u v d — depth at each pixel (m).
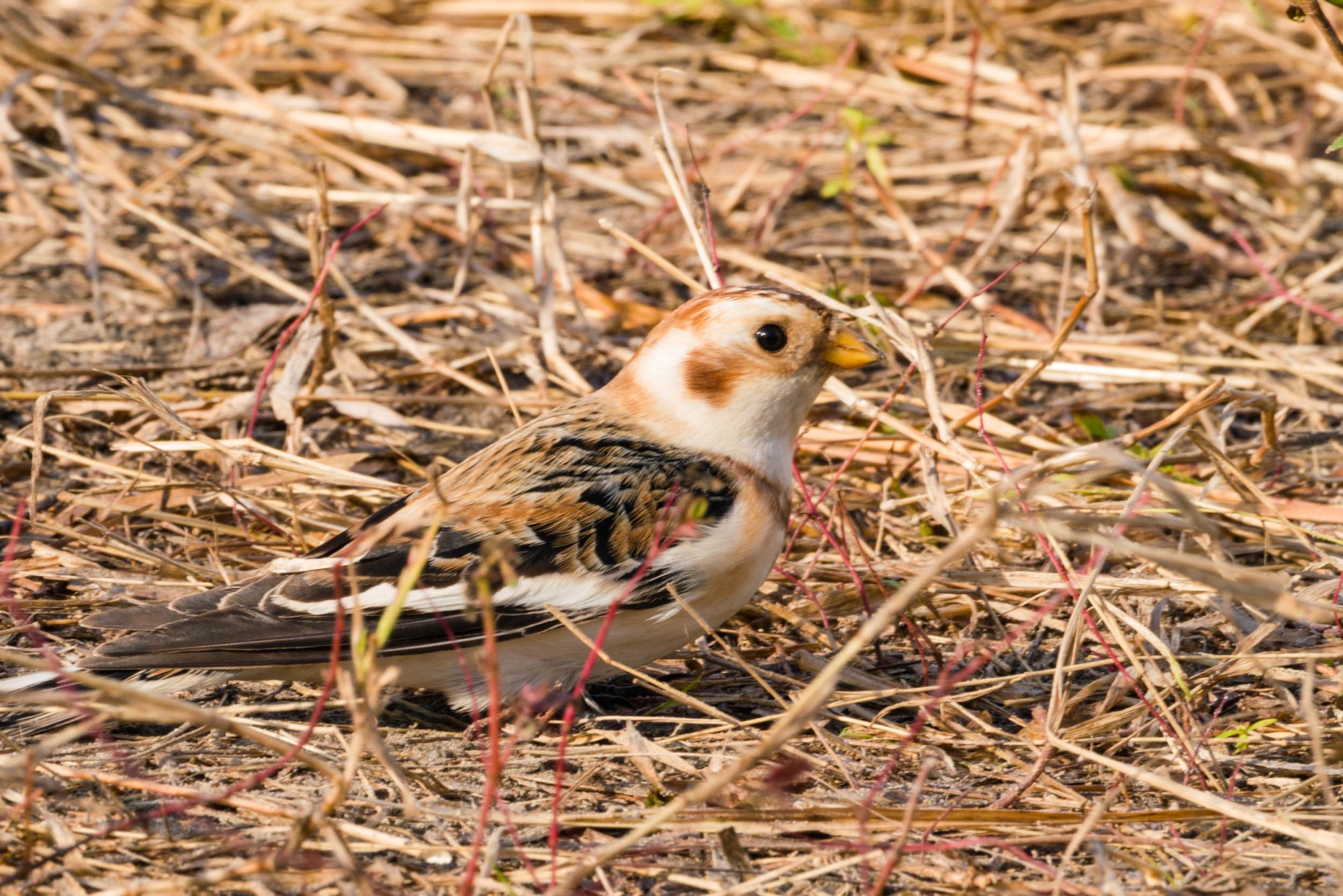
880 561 9.39
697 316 8.01
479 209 12.95
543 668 7.57
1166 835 6.62
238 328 12.45
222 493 9.68
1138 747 7.53
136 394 9.23
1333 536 9.51
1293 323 13.11
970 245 14.32
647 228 13.64
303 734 7.45
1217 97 16.89
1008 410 11.63
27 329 12.45
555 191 15.15
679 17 18.47
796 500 10.25
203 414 11.05
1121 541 6.02
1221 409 11.39
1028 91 15.33
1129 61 17.89
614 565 7.40
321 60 17.48
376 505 10.12
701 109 16.77
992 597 9.11
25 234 13.63
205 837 6.41
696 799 5.77
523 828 6.67
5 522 9.69
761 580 7.86
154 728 7.50
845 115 13.86
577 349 12.34
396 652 7.11
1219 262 14.12
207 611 7.03
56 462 10.54
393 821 6.69
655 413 8.06
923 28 17.89
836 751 7.49
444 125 15.98
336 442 11.09
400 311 12.53
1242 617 8.66
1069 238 12.75
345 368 11.95
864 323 10.60
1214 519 9.85
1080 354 12.39
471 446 11.12
